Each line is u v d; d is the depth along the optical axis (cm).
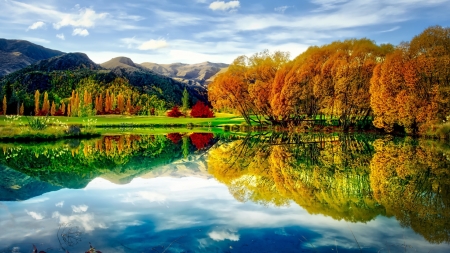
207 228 740
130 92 16525
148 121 7881
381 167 1656
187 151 2473
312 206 935
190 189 1162
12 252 607
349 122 4828
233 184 1250
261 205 942
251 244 647
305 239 679
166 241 661
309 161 1886
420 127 3622
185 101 12900
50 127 3634
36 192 1113
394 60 3778
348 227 757
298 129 5094
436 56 3484
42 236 690
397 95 3669
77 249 621
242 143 3112
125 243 652
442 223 793
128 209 895
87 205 938
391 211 896
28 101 12250
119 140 3447
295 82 5081
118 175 1463
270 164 1786
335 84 4634
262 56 5862
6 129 3244
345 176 1418
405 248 641
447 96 3372
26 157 2055
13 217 816
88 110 10575
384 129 4284
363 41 4856
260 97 5700
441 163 1767
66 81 17575
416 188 1182
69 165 1755
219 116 10094
